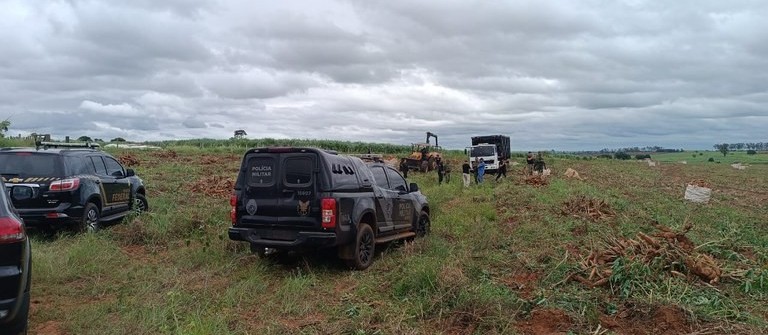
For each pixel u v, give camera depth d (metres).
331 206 7.75
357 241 8.14
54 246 8.91
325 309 6.30
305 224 7.83
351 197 8.18
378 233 8.95
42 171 9.66
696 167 60.28
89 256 8.22
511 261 8.27
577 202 14.09
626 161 76.38
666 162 82.75
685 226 9.83
